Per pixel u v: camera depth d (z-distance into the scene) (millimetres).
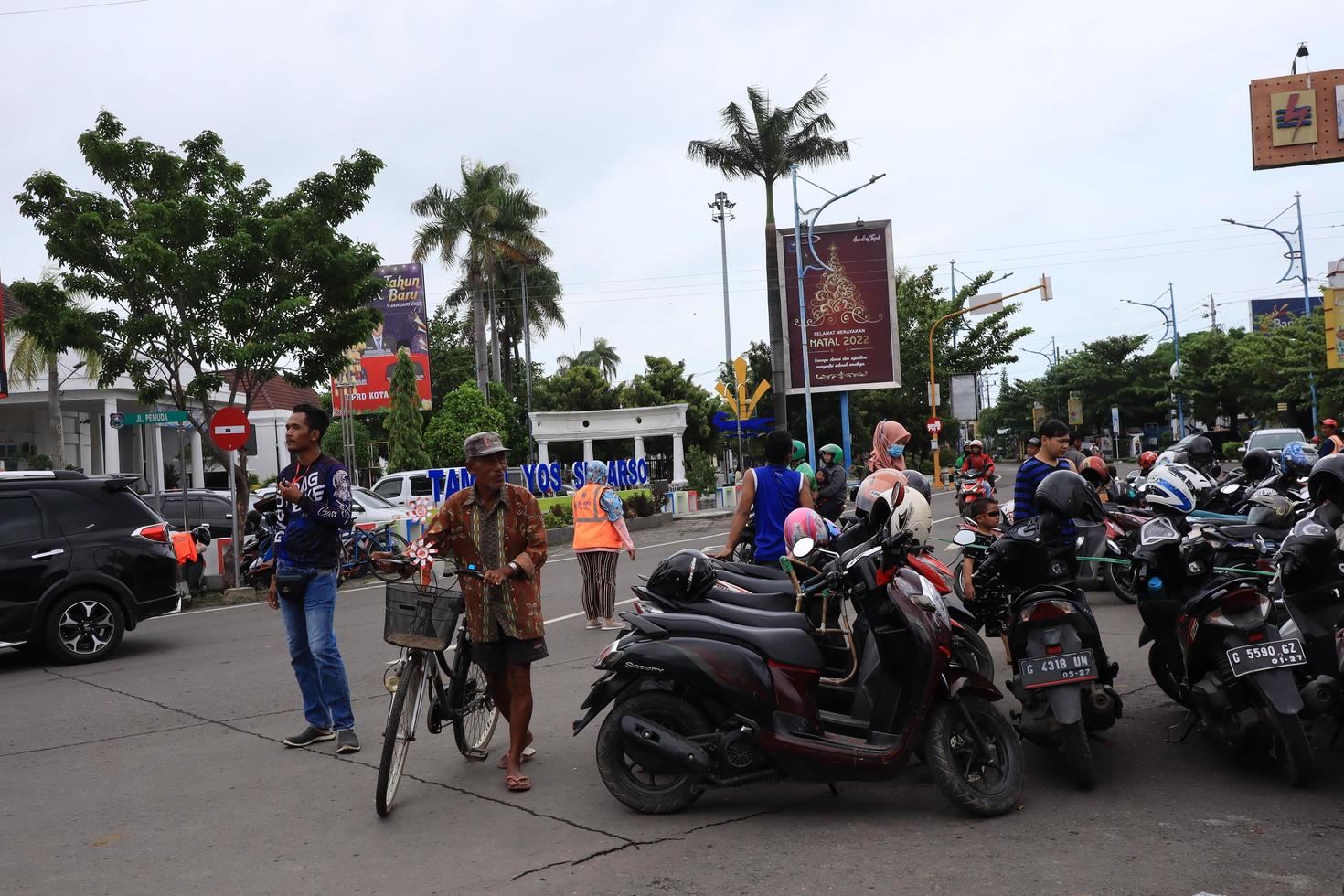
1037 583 5309
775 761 4906
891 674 4945
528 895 4117
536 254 47812
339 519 6328
